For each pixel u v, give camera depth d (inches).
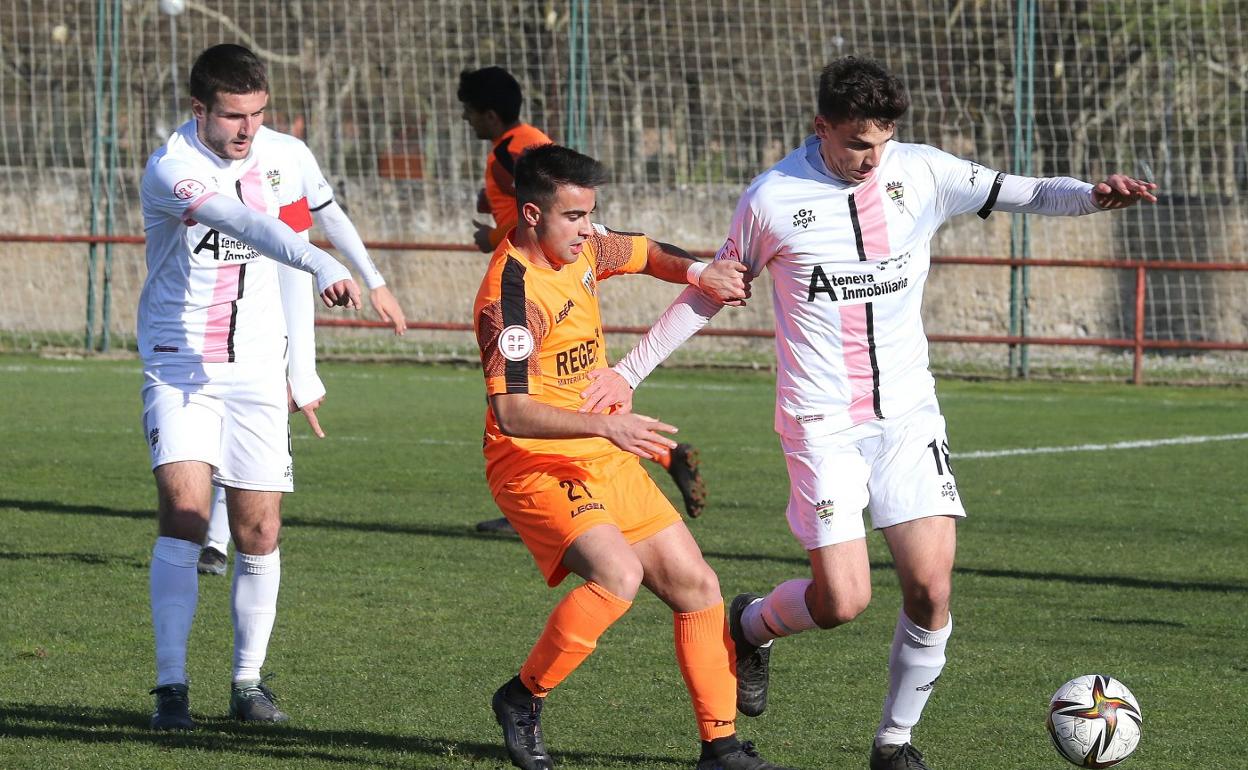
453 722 657.6
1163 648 814.5
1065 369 2500.0
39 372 2268.7
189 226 665.0
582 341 590.2
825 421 595.5
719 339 2593.5
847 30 2733.8
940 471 587.5
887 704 594.2
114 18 2482.8
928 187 602.2
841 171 585.0
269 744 620.4
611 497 585.6
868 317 591.5
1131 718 576.7
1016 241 2529.5
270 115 2842.0
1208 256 2573.8
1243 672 762.8
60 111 2861.7
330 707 681.0
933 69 2696.9
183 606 653.3
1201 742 637.9
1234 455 1616.6
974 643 823.7
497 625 849.5
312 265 600.1
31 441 1590.8
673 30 2760.8
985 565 1047.6
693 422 1860.2
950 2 2709.2
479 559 1045.8
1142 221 2571.4
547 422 548.1
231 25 2851.9
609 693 709.3
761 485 1403.8
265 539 672.4
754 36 2746.1
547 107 2645.2
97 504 1238.9
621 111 2706.7
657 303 2568.9
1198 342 2343.8
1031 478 1449.3
